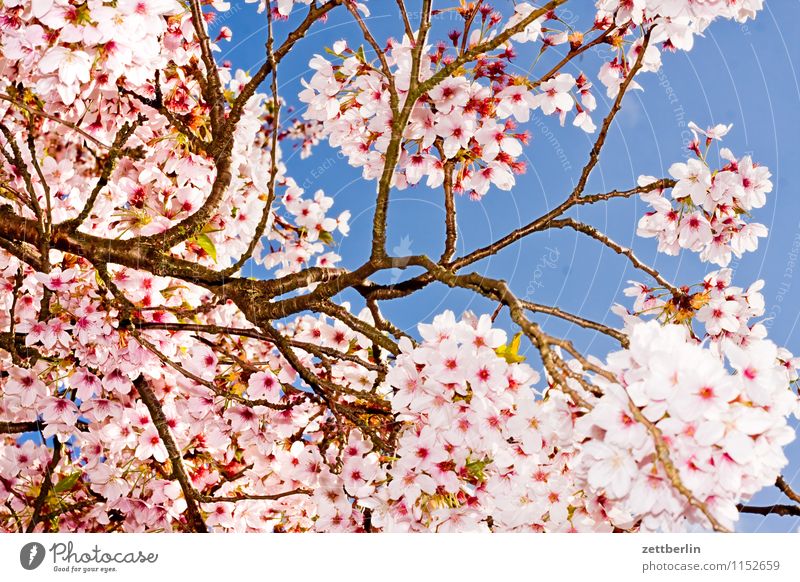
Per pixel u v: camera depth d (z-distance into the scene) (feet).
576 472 8.44
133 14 8.52
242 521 12.44
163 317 11.24
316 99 12.05
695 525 6.70
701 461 6.19
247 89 11.21
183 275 10.64
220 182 11.18
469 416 8.67
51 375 12.62
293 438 12.61
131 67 9.09
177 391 12.80
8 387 11.57
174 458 11.50
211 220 12.24
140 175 11.80
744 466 6.24
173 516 12.37
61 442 12.25
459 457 9.19
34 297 12.60
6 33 9.37
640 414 6.28
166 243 10.71
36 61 9.22
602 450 6.66
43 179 9.83
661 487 6.52
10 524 12.87
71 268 11.21
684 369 6.35
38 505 11.73
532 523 9.78
